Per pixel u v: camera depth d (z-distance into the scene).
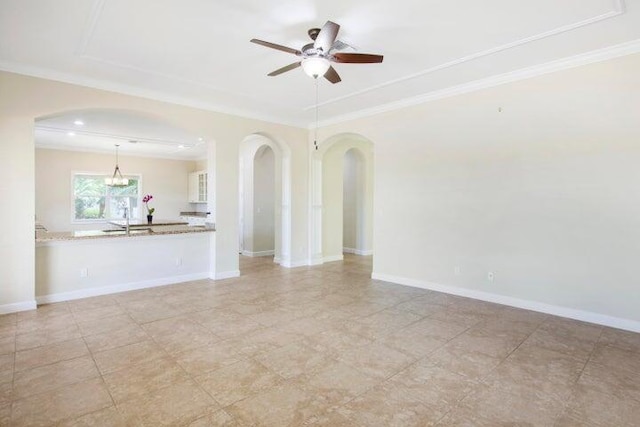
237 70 3.92
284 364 2.67
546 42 3.24
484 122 4.26
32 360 2.71
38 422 1.96
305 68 3.04
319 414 2.05
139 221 9.33
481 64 3.76
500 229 4.20
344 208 8.67
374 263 5.61
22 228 3.86
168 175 10.09
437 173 4.75
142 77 4.13
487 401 2.20
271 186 8.03
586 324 3.53
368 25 2.93
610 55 3.36
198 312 3.88
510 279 4.14
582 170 3.58
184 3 2.60
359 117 5.70
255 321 3.62
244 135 5.69
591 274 3.57
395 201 5.27
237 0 2.56
